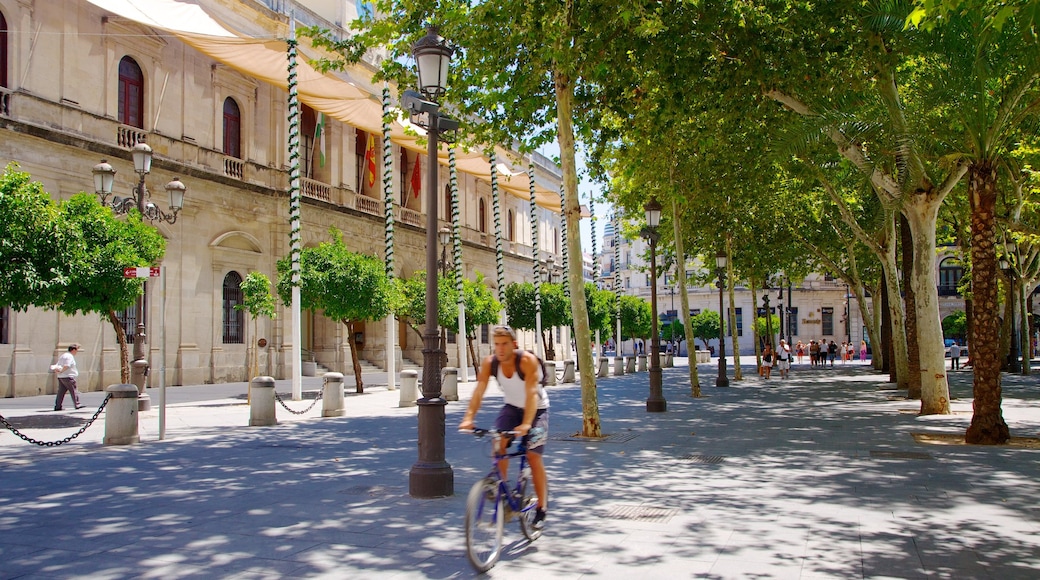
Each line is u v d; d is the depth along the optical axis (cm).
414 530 630
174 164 2588
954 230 3028
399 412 1744
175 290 2639
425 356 784
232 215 2898
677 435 1274
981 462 973
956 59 1169
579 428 1394
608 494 784
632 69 1397
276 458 1027
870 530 629
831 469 930
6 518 675
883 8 1229
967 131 1185
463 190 4609
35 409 1745
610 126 1689
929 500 746
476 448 1117
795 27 1310
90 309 1438
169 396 2198
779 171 2273
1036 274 3322
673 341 6594
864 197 2842
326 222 3375
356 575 512
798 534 618
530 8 1206
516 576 511
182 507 719
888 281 2355
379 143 3825
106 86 2422
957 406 1720
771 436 1256
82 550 571
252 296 2219
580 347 1248
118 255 1417
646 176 2078
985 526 641
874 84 1425
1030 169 2002
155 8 2138
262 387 1445
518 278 5388
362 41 1535
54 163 2231
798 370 4041
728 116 1487
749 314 7488
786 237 3069
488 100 1475
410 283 2789
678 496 773
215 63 2841
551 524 655
